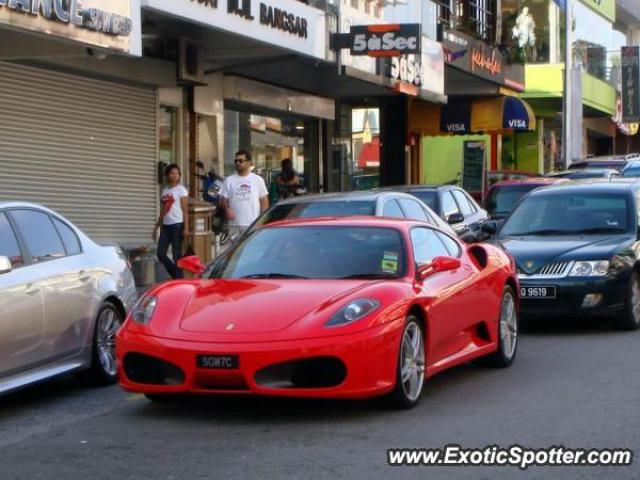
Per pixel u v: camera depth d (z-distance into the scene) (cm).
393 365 1116
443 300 1203
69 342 1226
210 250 2028
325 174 2914
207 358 1087
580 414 1145
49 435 1104
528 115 3369
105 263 1298
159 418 1141
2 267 1133
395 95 2933
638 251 1586
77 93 1923
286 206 1567
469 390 1236
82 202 1942
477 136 4197
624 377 1292
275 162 2672
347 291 1132
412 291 1159
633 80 5428
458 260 1225
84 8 1534
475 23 3200
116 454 1041
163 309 1135
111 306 1297
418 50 2127
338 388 1086
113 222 2014
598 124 5856
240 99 2394
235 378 1085
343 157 3055
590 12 5338
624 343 1485
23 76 1814
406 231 1224
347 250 1207
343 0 2216
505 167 4728
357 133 3353
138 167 2070
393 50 2130
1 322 1136
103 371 1280
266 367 1082
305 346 1081
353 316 1102
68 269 1233
